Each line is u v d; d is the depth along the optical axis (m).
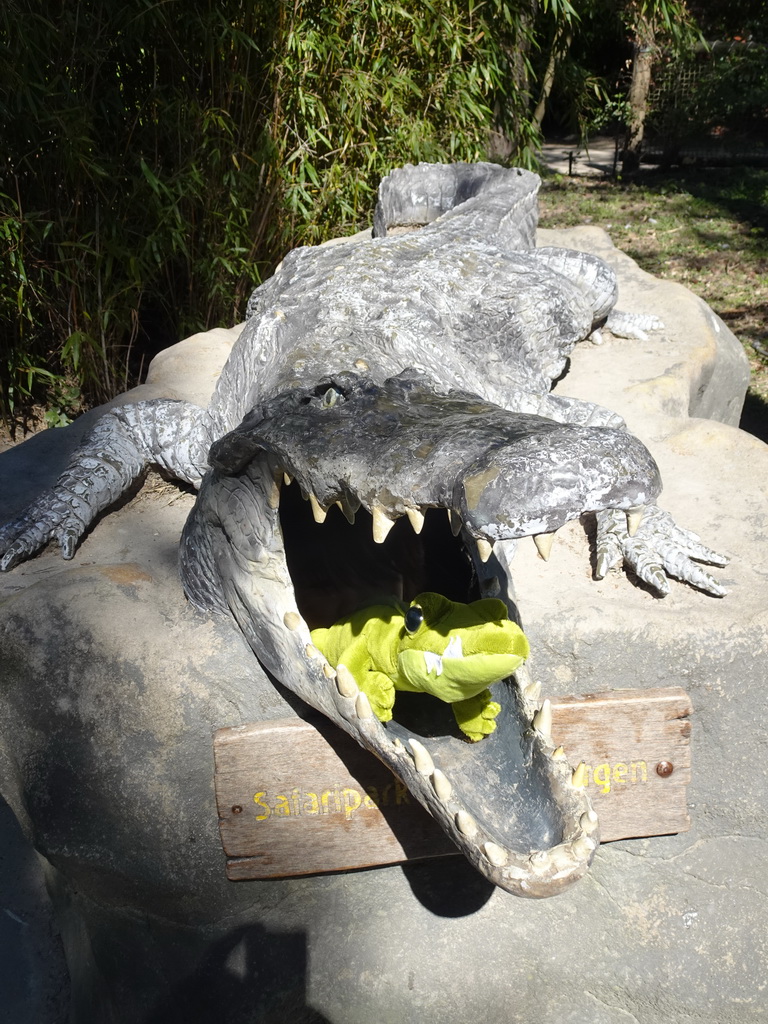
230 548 2.44
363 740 2.14
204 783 2.55
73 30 4.74
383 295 3.46
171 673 2.53
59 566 3.01
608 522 2.95
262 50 5.50
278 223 6.13
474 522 1.68
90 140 4.82
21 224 4.89
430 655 2.04
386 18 5.73
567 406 3.59
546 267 4.21
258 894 2.64
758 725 2.63
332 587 2.77
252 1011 2.66
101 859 2.55
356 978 2.67
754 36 13.55
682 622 2.61
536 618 2.64
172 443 3.38
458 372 3.32
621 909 2.71
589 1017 2.74
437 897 2.69
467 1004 2.69
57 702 2.54
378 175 6.52
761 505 3.17
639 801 2.63
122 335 5.91
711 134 13.06
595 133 15.73
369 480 1.88
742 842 2.72
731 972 2.69
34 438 3.85
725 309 8.27
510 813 2.02
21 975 2.98
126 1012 2.69
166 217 5.20
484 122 6.61
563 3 6.57
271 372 3.03
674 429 3.66
